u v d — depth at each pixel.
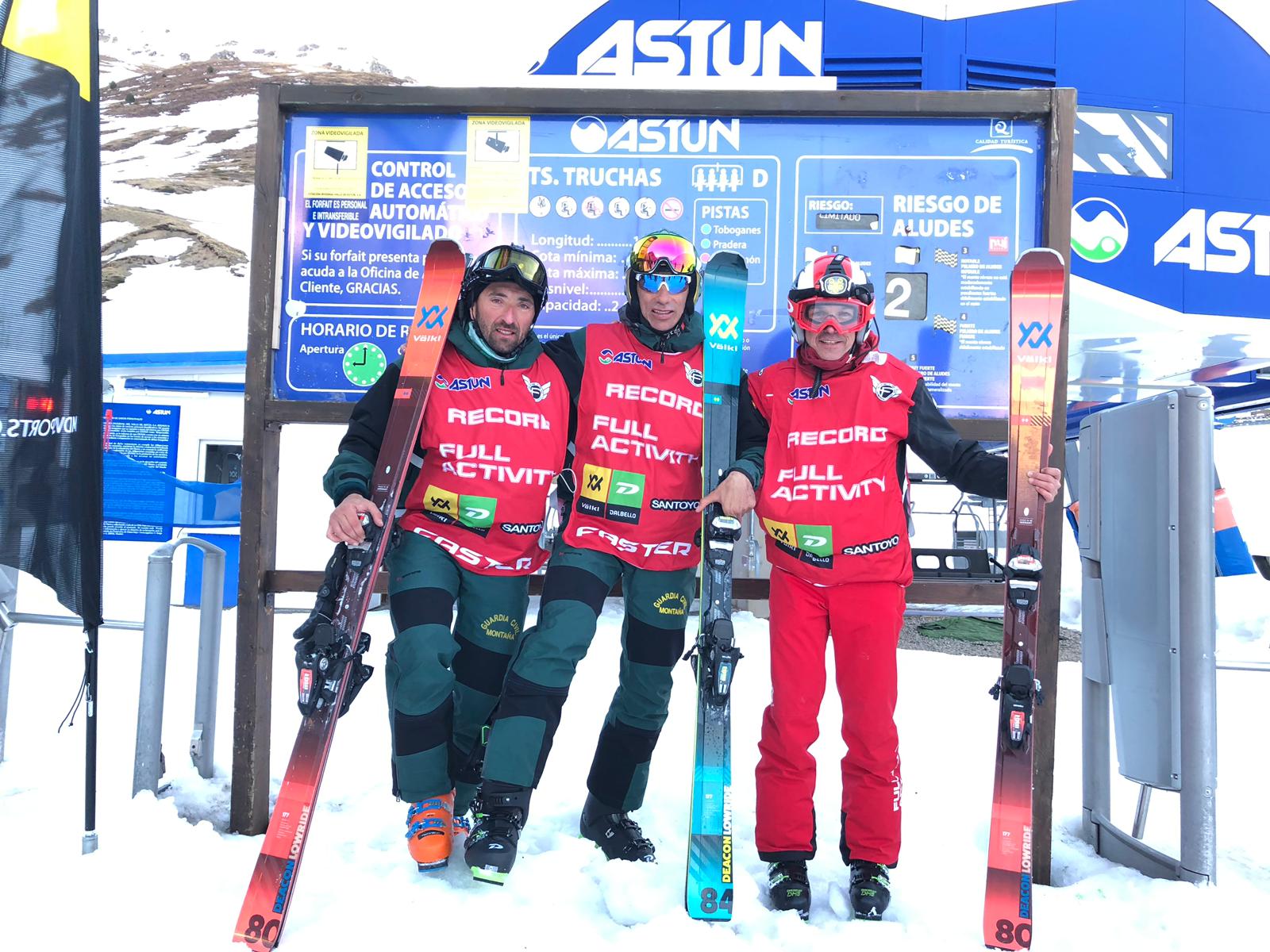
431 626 2.00
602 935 1.78
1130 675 2.37
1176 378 6.02
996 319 2.51
